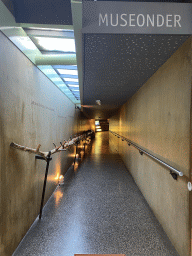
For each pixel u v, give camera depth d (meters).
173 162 1.72
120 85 3.03
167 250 1.70
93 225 2.16
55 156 3.45
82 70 2.18
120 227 2.12
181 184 1.56
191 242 1.39
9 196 1.57
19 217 1.79
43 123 2.65
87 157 7.01
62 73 3.30
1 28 1.39
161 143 2.07
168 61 1.83
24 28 1.79
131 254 1.65
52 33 1.75
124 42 1.43
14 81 1.67
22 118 1.87
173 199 1.74
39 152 1.91
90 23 1.09
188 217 1.43
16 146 1.63
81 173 4.62
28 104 2.04
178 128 1.60
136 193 3.23
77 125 6.97
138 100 3.42
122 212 2.50
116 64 1.97
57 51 2.22
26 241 1.84
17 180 1.74
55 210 2.56
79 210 2.56
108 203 2.80
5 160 1.50
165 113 1.93
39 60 2.24
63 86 3.91
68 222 2.23
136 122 3.67
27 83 2.01
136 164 3.76
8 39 1.55
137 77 2.54
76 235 1.96
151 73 2.35
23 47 1.85
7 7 1.31
